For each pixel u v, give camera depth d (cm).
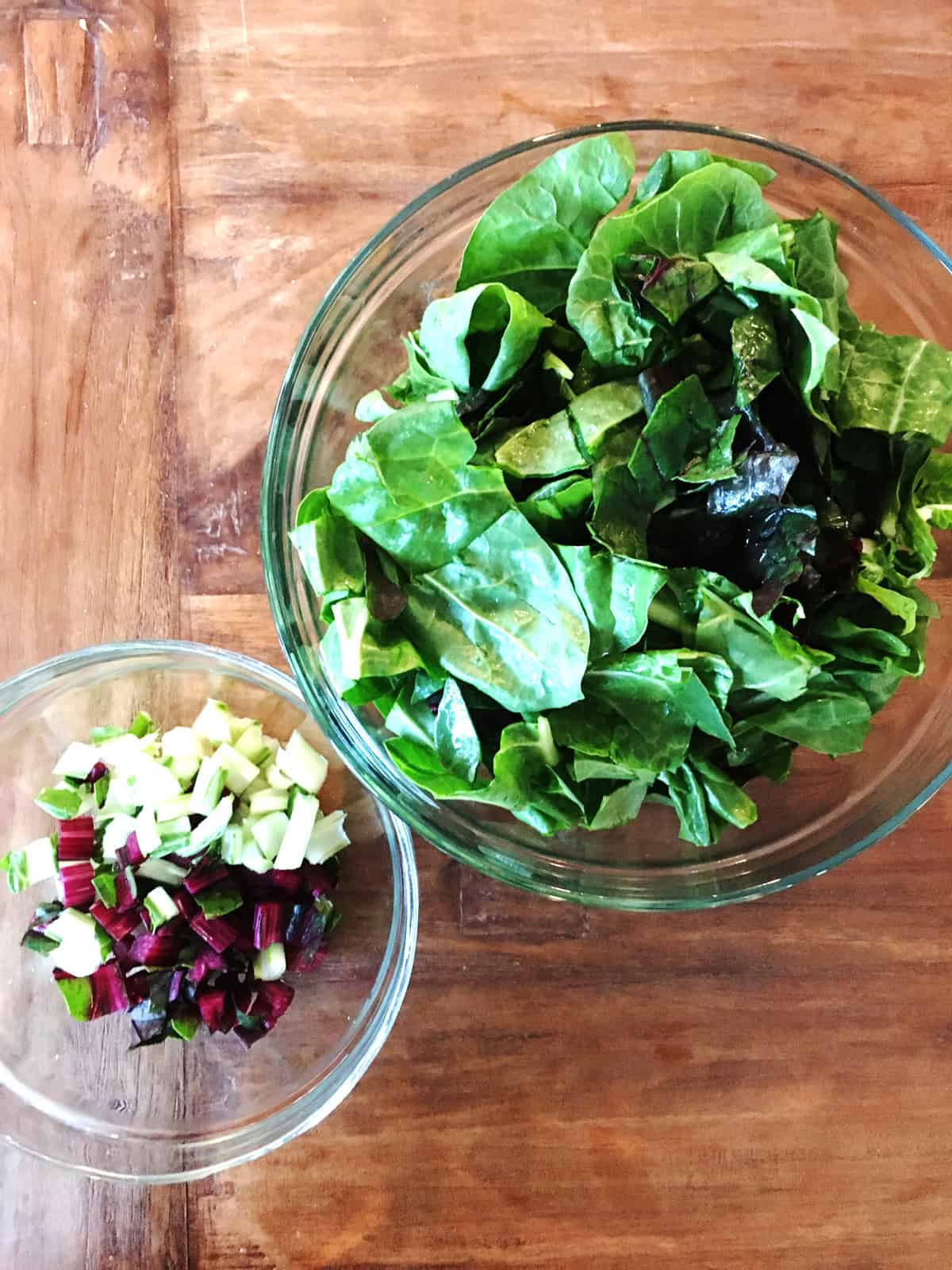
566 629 79
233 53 102
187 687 109
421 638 83
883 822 91
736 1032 104
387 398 98
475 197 91
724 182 78
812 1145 104
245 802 105
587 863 97
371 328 96
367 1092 104
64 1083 109
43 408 104
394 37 102
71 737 110
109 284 103
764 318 78
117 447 104
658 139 91
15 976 109
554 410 83
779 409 81
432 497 79
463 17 102
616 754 81
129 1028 108
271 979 104
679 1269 104
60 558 104
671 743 81
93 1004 102
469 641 82
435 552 81
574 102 102
